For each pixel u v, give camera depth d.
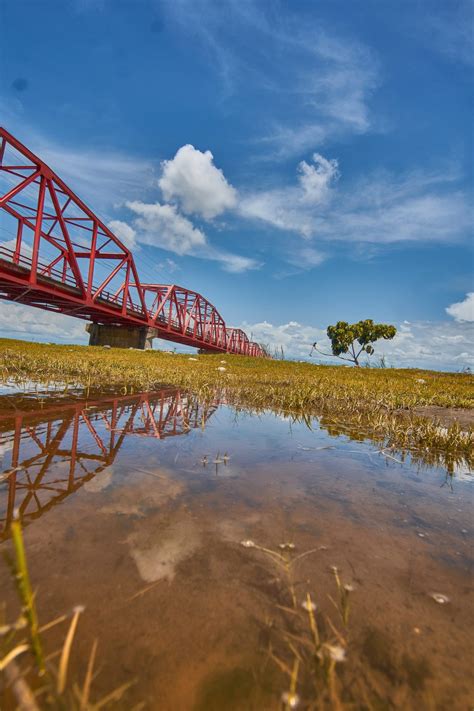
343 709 0.73
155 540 1.36
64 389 5.73
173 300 57.53
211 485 2.01
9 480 1.90
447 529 1.64
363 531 1.57
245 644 0.89
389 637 0.94
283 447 3.04
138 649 0.86
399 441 3.64
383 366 20.62
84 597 1.02
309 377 11.96
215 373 11.51
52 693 0.71
